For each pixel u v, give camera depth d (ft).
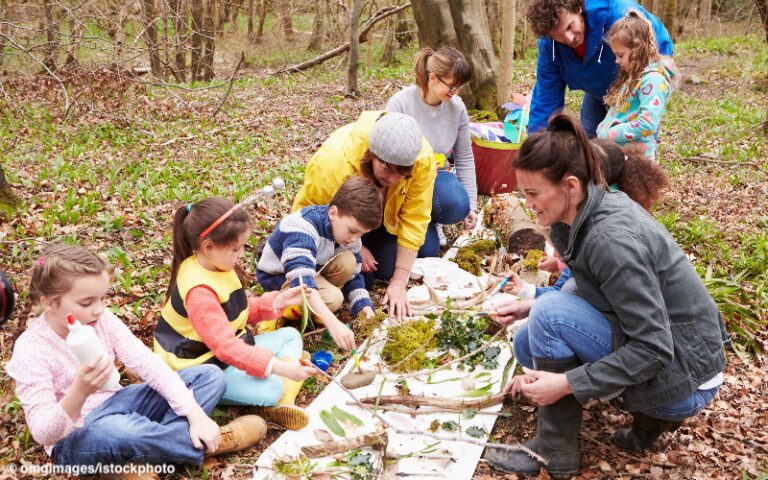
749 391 10.07
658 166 9.06
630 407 7.80
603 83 14.56
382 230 12.78
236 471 8.30
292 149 23.65
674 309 7.38
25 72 31.68
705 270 13.47
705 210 17.26
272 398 8.93
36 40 33.42
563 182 7.20
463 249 14.20
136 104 26.99
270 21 80.33
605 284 7.22
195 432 7.95
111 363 7.13
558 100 15.75
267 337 9.95
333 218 10.59
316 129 27.20
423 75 13.24
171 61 42.42
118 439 7.55
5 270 13.03
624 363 7.18
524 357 8.71
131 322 11.51
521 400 9.67
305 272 10.20
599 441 8.93
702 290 7.51
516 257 13.83
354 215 10.25
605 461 8.57
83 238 14.69
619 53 12.91
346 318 11.79
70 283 7.24
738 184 19.53
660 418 7.94
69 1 35.68
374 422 9.12
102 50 29.55
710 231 15.29
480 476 8.34
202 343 9.16
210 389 8.49
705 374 7.54
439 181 13.87
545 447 8.21
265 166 21.24
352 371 10.09
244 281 9.78
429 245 13.88
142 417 7.84
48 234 14.64
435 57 12.94
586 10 13.53
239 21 78.48
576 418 8.02
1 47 31.45
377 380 10.03
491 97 24.11
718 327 7.63
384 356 10.54
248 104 31.35
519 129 17.25
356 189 10.26
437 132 13.92
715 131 25.90
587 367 7.38
